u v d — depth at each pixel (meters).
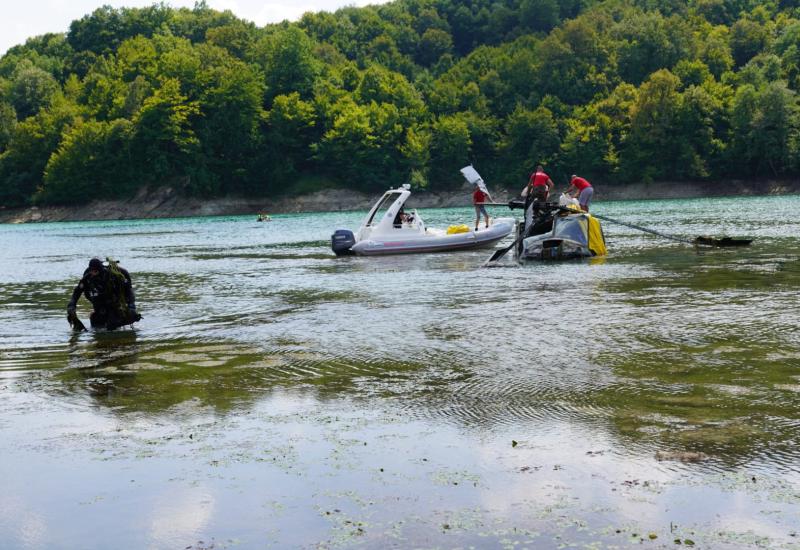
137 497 5.25
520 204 23.14
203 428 6.72
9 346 11.03
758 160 117.88
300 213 112.19
